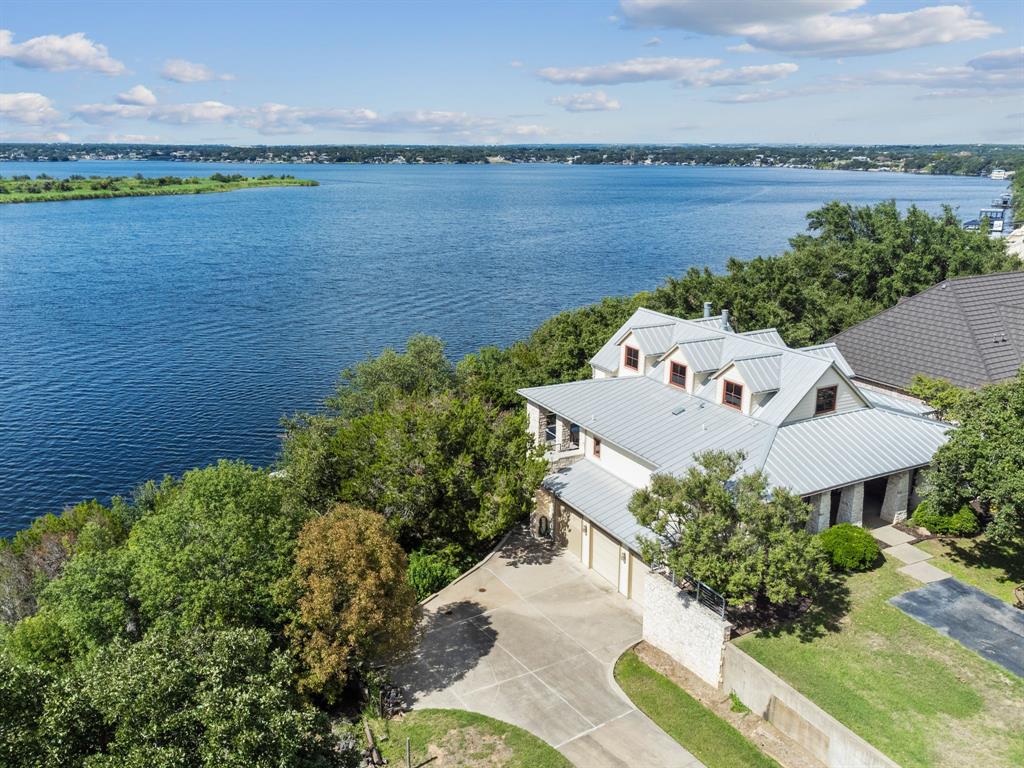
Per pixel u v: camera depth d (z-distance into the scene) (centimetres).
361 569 2775
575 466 4150
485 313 10988
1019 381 3142
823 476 3388
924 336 4866
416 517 3894
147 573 2847
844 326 6103
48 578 4125
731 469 2917
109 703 1873
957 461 3033
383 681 2906
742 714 2703
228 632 2259
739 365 3756
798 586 2955
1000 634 2844
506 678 2972
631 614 3400
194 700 1967
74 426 7112
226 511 3028
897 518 3716
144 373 8462
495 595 3575
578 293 12294
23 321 10469
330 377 8306
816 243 7975
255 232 19975
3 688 1788
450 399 4419
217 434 6969
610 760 2516
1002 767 2211
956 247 6644
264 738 1912
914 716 2436
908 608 3016
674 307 6300
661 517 3053
